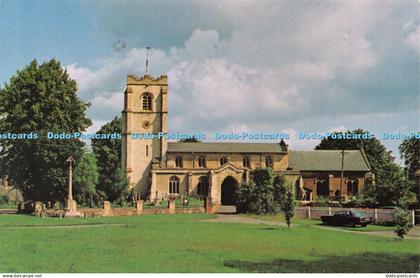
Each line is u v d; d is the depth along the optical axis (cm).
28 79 7106
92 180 7450
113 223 5003
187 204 8331
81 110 7769
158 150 10612
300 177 10181
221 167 9631
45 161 6606
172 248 3142
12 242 3331
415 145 8219
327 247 3309
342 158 9956
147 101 10712
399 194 6644
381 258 2912
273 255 2950
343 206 7581
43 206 6381
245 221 5606
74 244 3269
